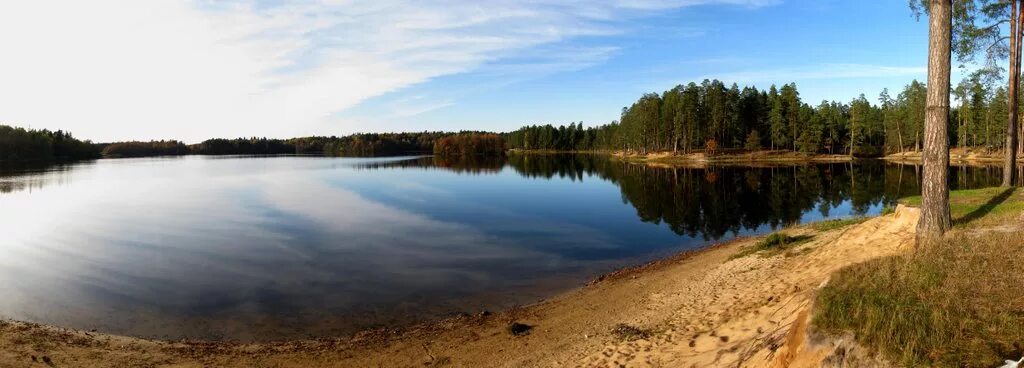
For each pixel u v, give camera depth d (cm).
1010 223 938
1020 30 1697
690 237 2369
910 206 1187
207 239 2431
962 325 478
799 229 1888
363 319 1334
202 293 1558
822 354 518
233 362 1077
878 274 632
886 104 9312
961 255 708
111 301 1488
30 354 1081
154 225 2867
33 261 1988
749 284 1207
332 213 3297
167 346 1166
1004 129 6788
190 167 9912
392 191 4781
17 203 3969
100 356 1095
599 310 1293
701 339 895
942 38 969
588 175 6625
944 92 977
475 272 1780
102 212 3425
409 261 1950
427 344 1153
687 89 9619
